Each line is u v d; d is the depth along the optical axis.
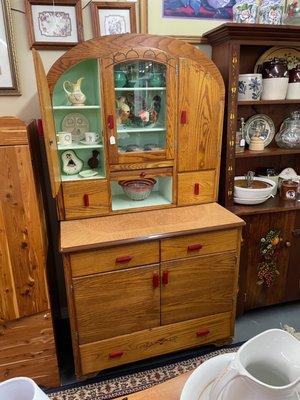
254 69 1.87
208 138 1.66
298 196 1.96
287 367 0.65
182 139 1.62
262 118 1.97
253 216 1.77
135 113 1.64
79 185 1.55
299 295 2.04
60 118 1.63
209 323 1.69
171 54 1.48
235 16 1.69
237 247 1.60
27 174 1.20
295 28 1.57
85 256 1.36
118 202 1.76
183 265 1.53
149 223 1.55
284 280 1.97
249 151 1.85
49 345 1.46
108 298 1.46
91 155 1.71
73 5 1.56
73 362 1.68
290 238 1.88
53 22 1.57
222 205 1.85
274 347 0.67
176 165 1.66
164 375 1.61
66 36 1.60
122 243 1.38
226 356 0.79
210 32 1.68
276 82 1.74
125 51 1.43
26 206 1.23
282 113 2.00
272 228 1.83
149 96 1.64
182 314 1.62
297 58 1.92
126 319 1.52
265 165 2.10
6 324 1.36
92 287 1.42
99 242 1.36
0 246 1.23
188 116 1.59
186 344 1.69
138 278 1.48
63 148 1.56
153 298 1.53
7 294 1.30
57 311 1.95
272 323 1.96
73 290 1.40
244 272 1.86
